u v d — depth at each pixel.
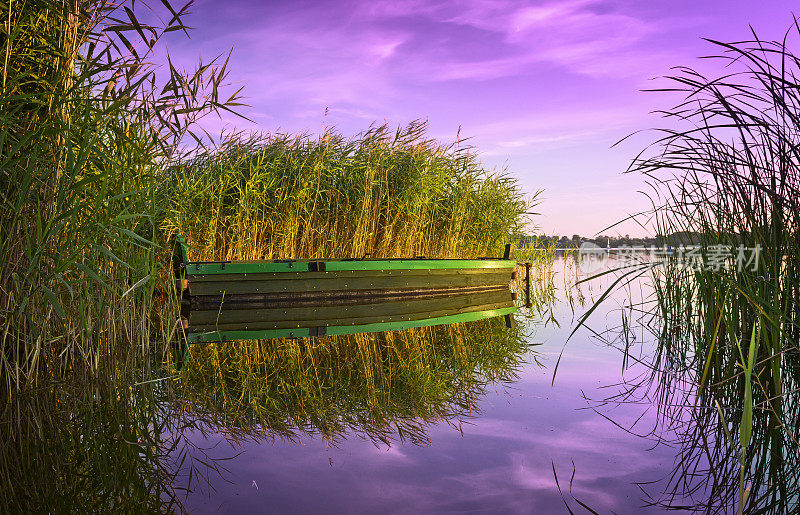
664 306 4.89
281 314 5.92
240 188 7.25
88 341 3.22
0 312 2.83
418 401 3.27
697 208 3.72
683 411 2.79
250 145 8.09
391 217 8.70
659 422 2.65
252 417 2.99
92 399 3.05
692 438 2.42
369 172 8.25
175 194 6.44
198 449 2.49
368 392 3.51
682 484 1.97
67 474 2.18
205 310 5.64
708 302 3.63
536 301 8.59
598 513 1.76
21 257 2.94
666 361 3.91
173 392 3.38
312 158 8.17
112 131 3.39
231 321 5.71
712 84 2.83
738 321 3.24
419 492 1.97
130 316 3.71
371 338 5.45
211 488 2.05
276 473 2.20
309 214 7.76
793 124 2.65
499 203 10.24
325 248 8.15
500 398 3.22
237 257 7.28
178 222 6.52
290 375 3.95
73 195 3.10
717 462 2.15
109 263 3.57
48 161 2.99
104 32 3.25
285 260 6.55
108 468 2.24
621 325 5.73
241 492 2.01
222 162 7.79
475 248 9.91
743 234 3.13
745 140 2.88
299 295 6.01
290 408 3.17
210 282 5.64
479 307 7.70
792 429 2.39
